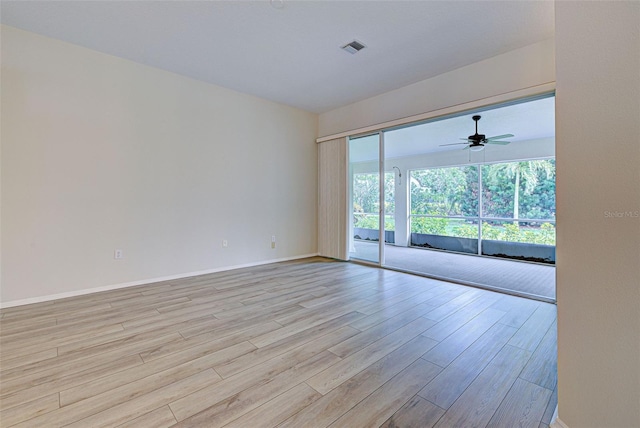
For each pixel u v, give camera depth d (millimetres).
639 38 897
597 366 1054
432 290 3301
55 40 2916
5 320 2414
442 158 6812
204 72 3662
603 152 1018
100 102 3180
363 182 5016
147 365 1757
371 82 3902
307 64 3430
